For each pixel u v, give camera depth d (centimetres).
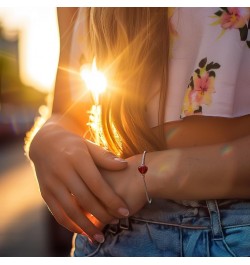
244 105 52
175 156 50
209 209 49
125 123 54
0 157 704
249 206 49
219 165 48
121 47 55
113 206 50
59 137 55
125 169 51
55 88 67
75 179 52
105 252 55
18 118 992
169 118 53
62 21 69
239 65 52
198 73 52
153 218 52
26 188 386
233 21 52
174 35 54
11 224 254
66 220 55
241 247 48
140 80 54
